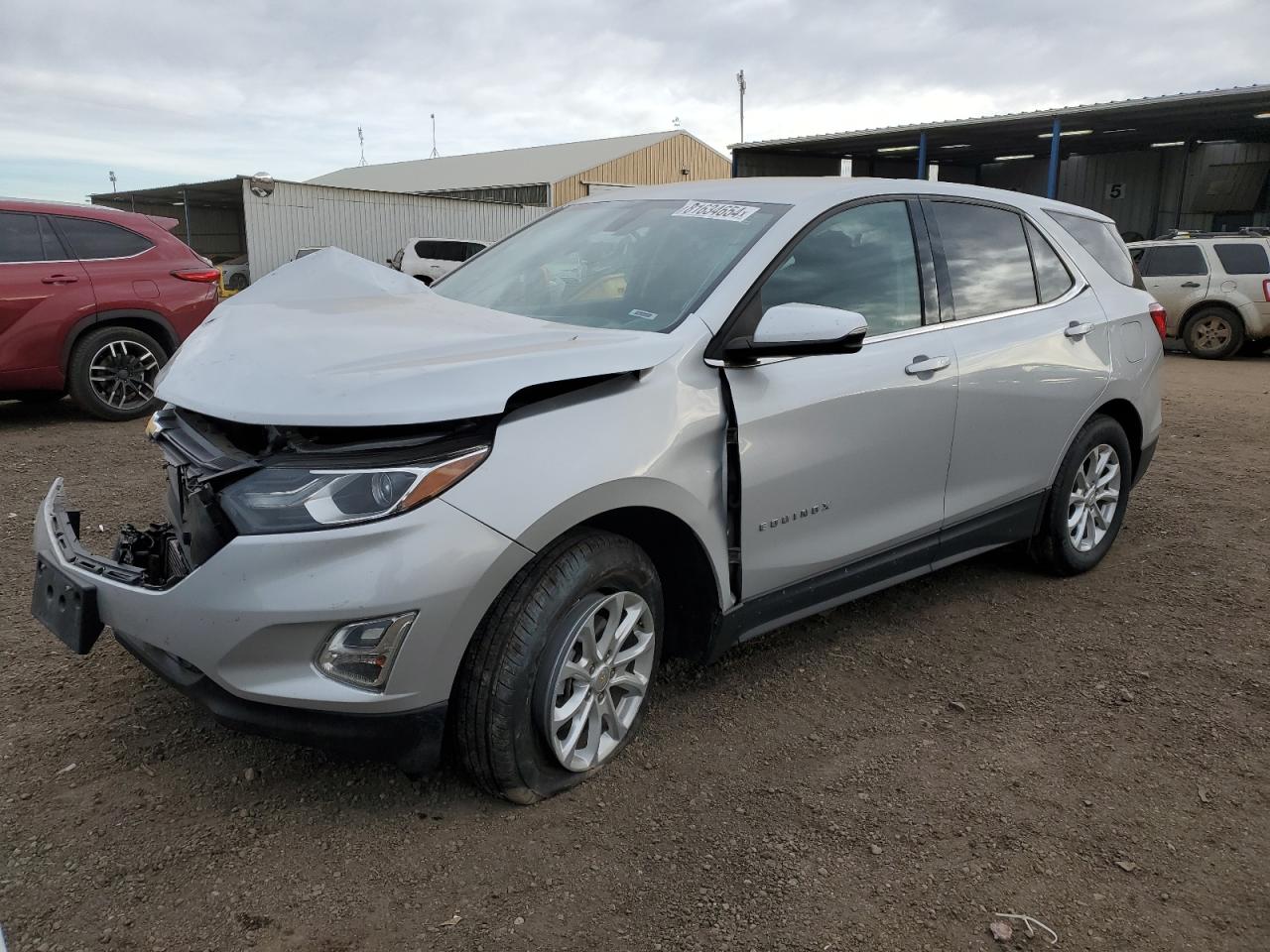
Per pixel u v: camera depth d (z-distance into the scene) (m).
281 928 2.16
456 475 2.30
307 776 2.74
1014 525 4.14
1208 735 3.13
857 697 3.33
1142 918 2.28
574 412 2.53
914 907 2.29
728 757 2.92
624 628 2.74
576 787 2.73
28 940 2.10
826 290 3.25
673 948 2.14
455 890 2.31
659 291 3.08
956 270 3.80
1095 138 24.83
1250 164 25.00
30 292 7.25
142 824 2.51
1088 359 4.27
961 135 24.06
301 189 24.97
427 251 23.17
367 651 2.25
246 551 2.22
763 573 3.05
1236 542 5.11
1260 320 13.73
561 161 39.44
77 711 3.05
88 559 2.60
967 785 2.81
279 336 2.72
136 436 7.17
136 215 8.00
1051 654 3.73
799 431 3.05
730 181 3.78
